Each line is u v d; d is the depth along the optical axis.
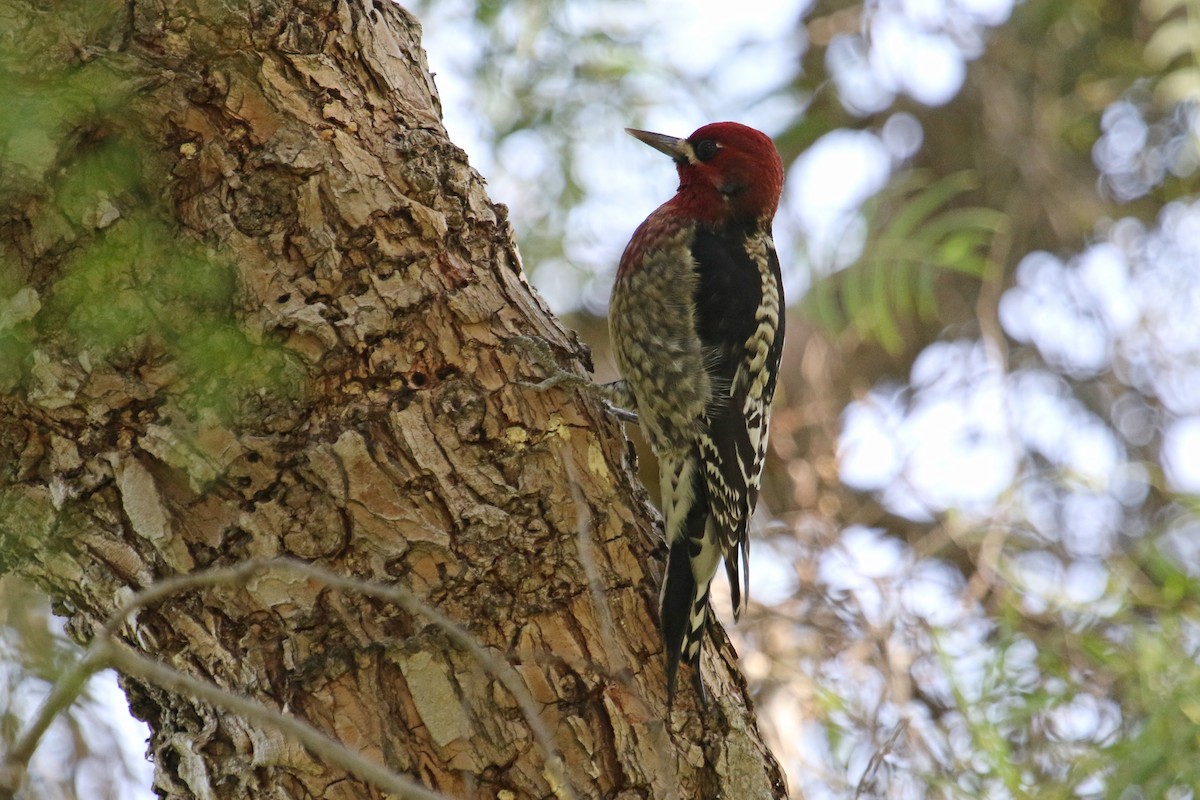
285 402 6.22
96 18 6.20
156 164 6.25
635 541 6.98
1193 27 13.44
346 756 4.62
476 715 6.16
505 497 6.49
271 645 6.13
